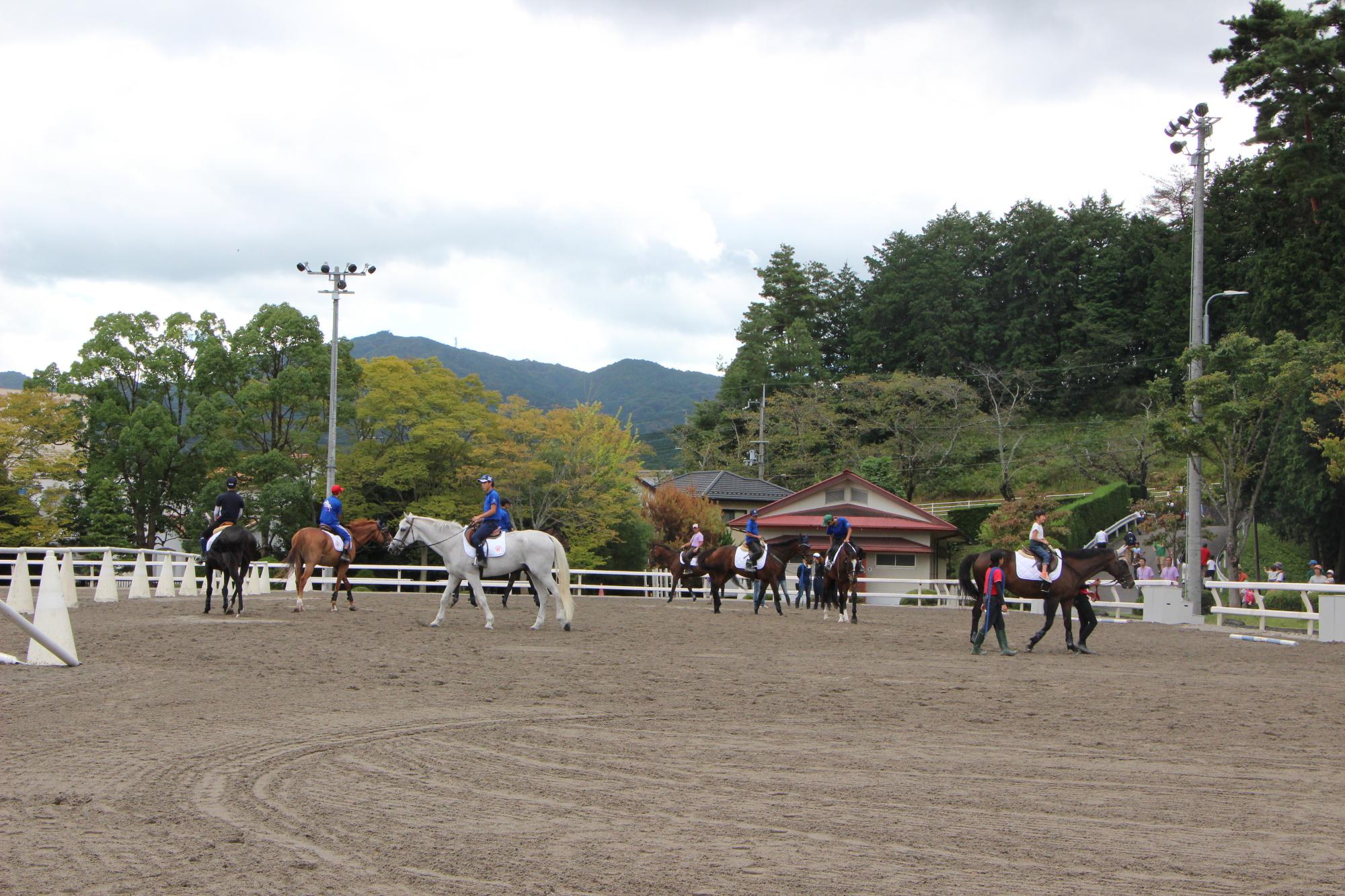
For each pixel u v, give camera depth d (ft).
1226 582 88.43
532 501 149.59
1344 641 74.33
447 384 143.43
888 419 220.64
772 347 264.72
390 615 75.31
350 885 17.11
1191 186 257.75
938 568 180.55
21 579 71.05
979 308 266.16
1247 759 29.45
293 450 140.56
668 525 169.78
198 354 141.69
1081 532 165.68
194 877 17.40
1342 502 119.14
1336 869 19.02
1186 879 18.26
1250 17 115.44
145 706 34.04
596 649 55.26
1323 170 120.57
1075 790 25.04
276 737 29.37
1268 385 96.78
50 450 144.05
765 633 70.13
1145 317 247.50
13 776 24.30
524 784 24.61
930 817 22.08
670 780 25.25
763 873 18.06
